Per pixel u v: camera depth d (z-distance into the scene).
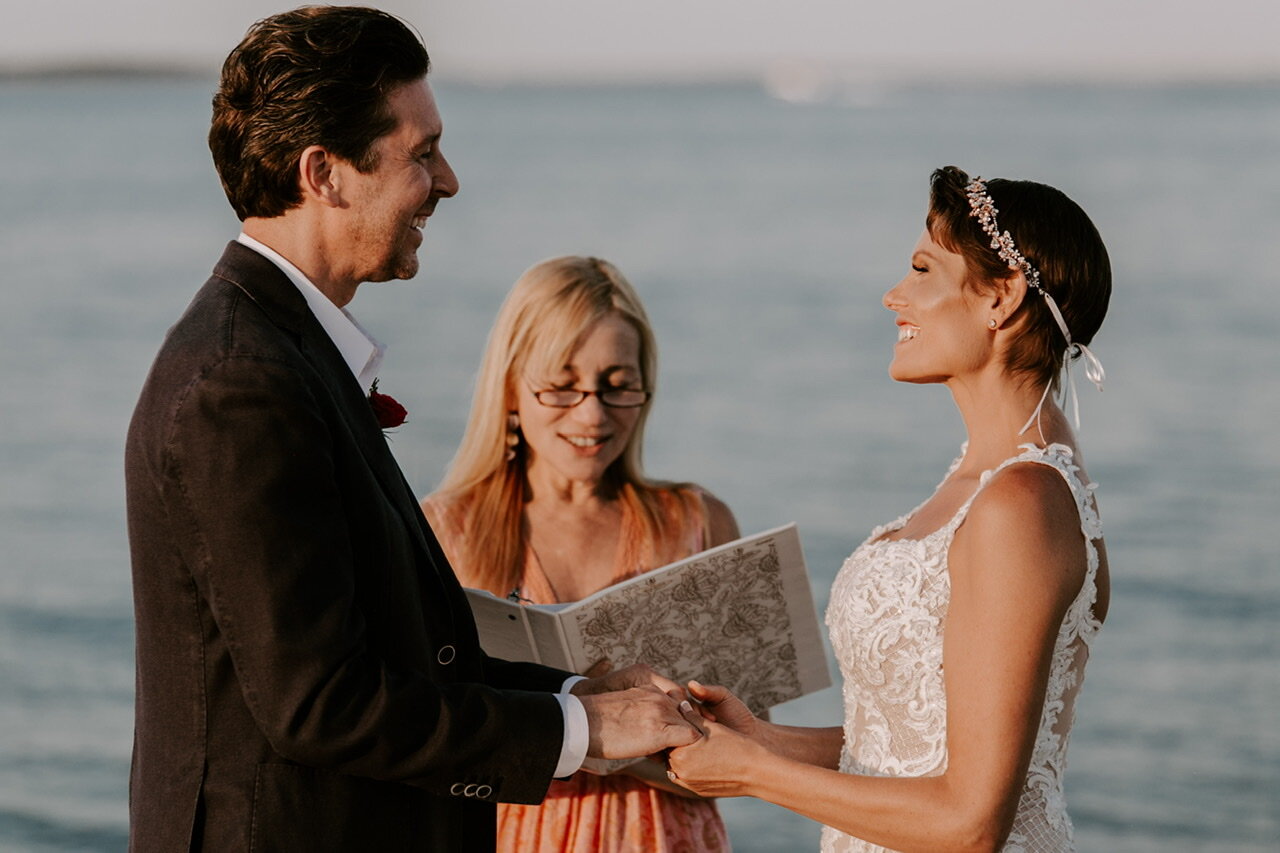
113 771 6.84
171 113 90.44
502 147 65.50
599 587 3.31
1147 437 13.62
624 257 28.06
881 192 41.94
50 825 6.21
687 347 19.09
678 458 13.33
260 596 2.03
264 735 2.09
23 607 9.26
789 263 27.14
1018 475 2.34
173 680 2.12
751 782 2.52
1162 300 21.58
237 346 2.09
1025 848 2.36
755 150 62.53
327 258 2.31
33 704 7.70
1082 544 2.33
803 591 2.98
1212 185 38.75
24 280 23.81
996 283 2.48
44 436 13.73
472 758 2.20
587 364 3.21
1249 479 12.09
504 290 23.78
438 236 31.34
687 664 2.93
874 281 24.70
